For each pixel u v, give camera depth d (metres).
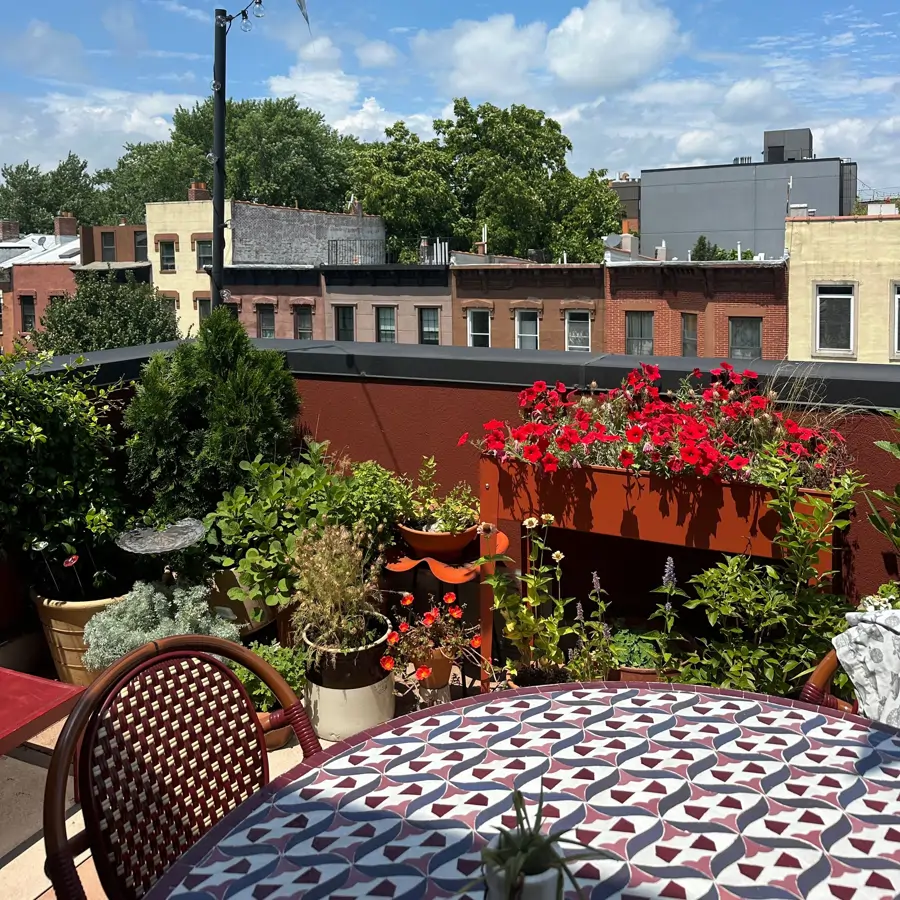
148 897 1.39
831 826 1.51
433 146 47.06
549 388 4.11
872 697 2.17
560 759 1.77
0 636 4.07
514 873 1.11
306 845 1.50
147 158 65.19
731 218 43.00
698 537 3.24
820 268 22.50
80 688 2.28
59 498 3.97
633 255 32.97
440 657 3.75
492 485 3.61
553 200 47.16
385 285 29.23
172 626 3.57
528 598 3.60
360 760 1.78
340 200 58.47
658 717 1.96
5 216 64.06
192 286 33.84
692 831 1.50
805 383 3.54
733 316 23.77
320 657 3.56
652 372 3.72
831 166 41.28
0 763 3.28
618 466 3.36
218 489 4.26
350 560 3.68
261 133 56.41
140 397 4.27
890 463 3.40
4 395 3.87
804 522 3.03
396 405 4.58
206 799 1.93
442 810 1.58
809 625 3.14
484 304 27.55
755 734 1.86
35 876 2.76
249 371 4.33
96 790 1.72
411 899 1.34
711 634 3.96
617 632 3.82
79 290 30.00
